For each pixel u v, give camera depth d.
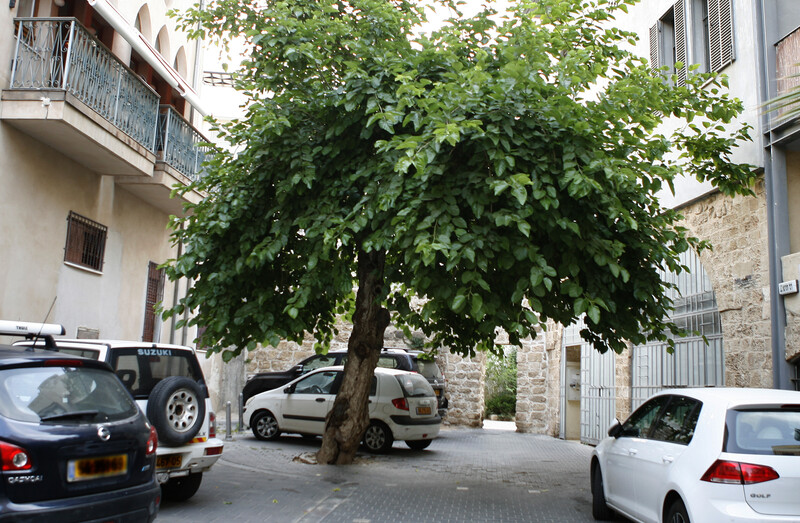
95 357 6.77
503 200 7.10
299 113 8.65
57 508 4.27
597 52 8.42
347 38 8.70
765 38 9.58
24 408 4.41
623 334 8.22
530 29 8.09
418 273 7.14
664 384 12.46
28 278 10.29
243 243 8.70
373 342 10.56
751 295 9.66
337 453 10.78
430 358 11.89
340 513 7.27
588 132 6.89
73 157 11.39
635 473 6.16
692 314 11.54
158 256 14.95
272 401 13.86
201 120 17.44
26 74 10.09
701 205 11.13
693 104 8.62
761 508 4.66
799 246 9.12
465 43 8.50
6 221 9.79
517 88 7.16
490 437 17.53
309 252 8.34
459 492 8.78
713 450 4.98
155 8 14.23
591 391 15.89
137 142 11.97
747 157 9.87
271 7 9.17
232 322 9.03
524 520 7.22
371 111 7.29
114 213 12.95
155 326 14.92
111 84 11.44
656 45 12.70
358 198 8.39
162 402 6.62
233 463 10.57
